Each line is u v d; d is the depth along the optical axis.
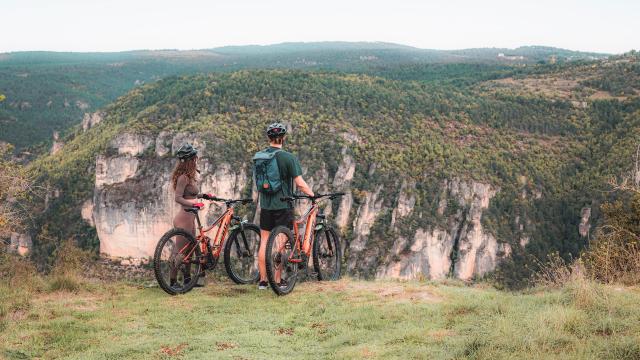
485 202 122.44
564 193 133.12
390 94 153.62
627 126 150.38
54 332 6.73
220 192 113.69
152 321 7.26
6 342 6.33
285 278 8.68
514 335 5.27
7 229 15.70
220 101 135.75
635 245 10.96
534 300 7.06
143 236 109.38
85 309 7.80
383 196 121.12
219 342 6.39
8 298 8.07
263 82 144.62
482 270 118.81
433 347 5.62
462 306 7.09
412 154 129.88
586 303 6.29
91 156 124.06
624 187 19.17
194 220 8.94
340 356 5.71
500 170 131.25
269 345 6.31
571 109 167.75
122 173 115.06
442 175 123.81
